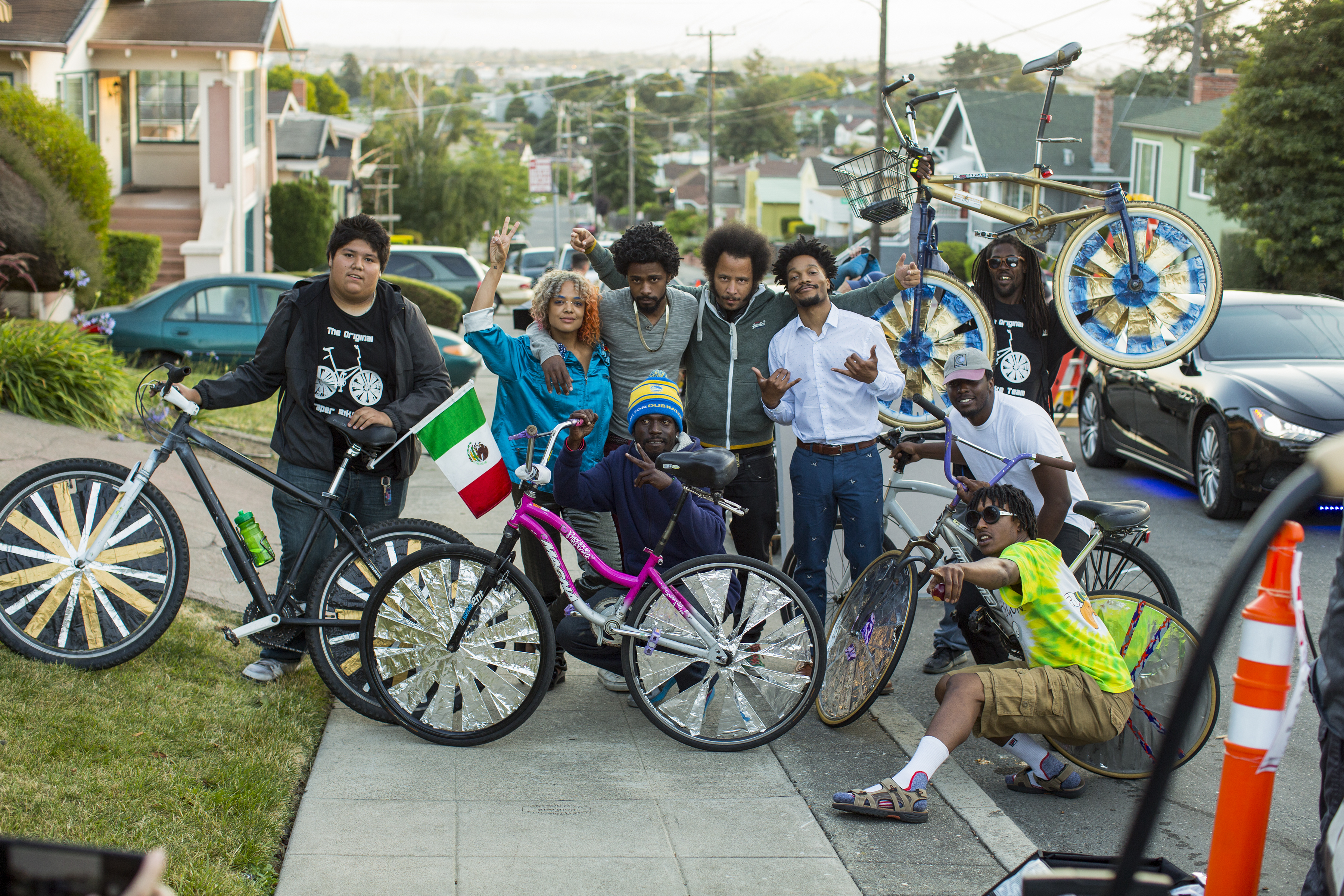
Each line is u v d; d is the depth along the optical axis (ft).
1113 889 5.57
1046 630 12.78
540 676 13.97
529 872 11.09
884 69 109.91
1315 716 15.96
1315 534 25.16
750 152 465.47
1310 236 71.46
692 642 14.21
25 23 60.03
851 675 15.06
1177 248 16.88
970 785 13.51
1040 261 18.34
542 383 15.65
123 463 25.48
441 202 178.60
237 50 67.72
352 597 14.94
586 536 15.92
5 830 10.36
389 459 15.49
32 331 28.02
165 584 14.57
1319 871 8.48
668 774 13.58
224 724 13.53
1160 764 5.53
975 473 15.96
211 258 68.13
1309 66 69.51
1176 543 25.41
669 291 16.24
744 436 16.39
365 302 15.16
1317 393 26.14
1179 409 29.14
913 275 16.89
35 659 14.05
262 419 34.68
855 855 11.76
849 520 16.20
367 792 12.69
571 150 391.04
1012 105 155.94
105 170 47.65
